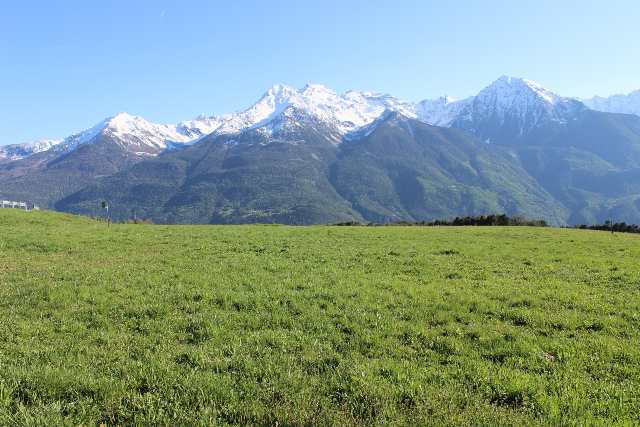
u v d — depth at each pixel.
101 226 54.91
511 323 14.48
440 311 15.41
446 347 12.05
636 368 10.59
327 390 8.98
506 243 39.97
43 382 8.86
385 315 14.84
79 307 15.27
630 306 16.48
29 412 7.75
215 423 7.54
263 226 65.12
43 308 15.17
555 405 8.50
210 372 9.74
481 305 16.27
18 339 11.89
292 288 18.64
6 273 21.30
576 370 10.52
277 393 8.77
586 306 16.45
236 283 19.36
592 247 37.62
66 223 56.31
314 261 26.77
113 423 7.76
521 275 23.25
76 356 10.76
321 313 14.95
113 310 15.00
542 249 35.53
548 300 17.47
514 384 9.33
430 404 8.39
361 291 18.16
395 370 10.11
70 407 8.09
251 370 9.98
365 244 37.03
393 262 26.89
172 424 7.61
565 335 13.27
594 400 8.88
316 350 11.48
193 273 21.52
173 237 40.19
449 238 44.28
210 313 14.69
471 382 9.73
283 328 13.48
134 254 28.69
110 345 11.66
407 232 52.25
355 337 12.59
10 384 8.75
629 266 26.19
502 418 7.91
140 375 9.38
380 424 7.60
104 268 22.80
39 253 28.58
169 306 15.39
